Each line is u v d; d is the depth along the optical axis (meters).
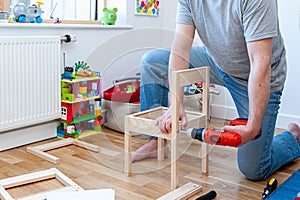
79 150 2.01
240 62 1.51
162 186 1.57
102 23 2.58
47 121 2.21
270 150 1.63
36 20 2.18
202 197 1.42
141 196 1.47
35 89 2.06
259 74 1.30
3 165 1.78
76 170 1.73
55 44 2.12
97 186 1.55
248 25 1.33
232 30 1.41
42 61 2.07
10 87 1.94
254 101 1.31
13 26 1.98
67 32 2.27
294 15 2.42
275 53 1.51
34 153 1.94
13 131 2.04
